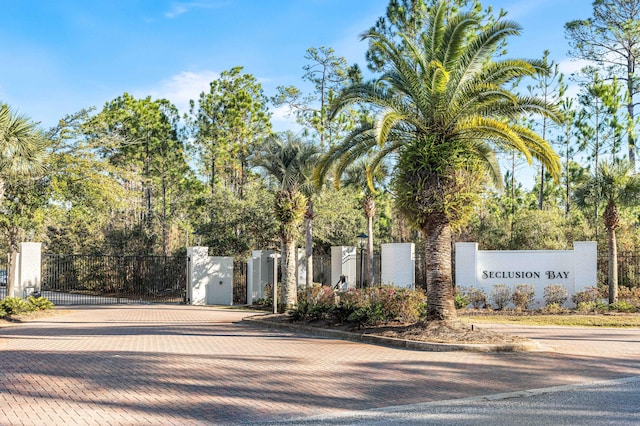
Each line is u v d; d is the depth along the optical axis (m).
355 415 7.18
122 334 15.00
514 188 46.44
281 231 21.50
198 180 47.94
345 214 33.28
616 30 35.97
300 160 22.14
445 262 13.80
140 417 6.91
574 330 16.39
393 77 14.34
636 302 22.14
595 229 31.08
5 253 39.94
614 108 33.84
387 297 15.64
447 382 9.17
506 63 13.67
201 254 27.80
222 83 45.12
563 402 7.82
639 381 9.20
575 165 36.84
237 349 12.34
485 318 19.89
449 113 13.71
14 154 16.39
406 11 29.55
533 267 23.39
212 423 6.76
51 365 10.07
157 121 42.41
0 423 6.52
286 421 6.89
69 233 42.75
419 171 13.76
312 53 41.34
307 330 15.78
